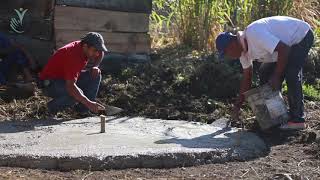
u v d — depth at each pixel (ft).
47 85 29.71
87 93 28.07
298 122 26.03
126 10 33.55
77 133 24.79
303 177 20.26
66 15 32.37
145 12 33.99
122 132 25.13
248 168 21.44
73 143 23.08
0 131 24.91
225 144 23.53
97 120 27.43
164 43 39.22
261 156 23.16
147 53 34.22
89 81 27.91
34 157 21.11
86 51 25.39
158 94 30.25
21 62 31.17
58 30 32.27
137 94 30.22
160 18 39.65
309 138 24.89
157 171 21.01
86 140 23.58
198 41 36.78
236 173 20.83
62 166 21.02
